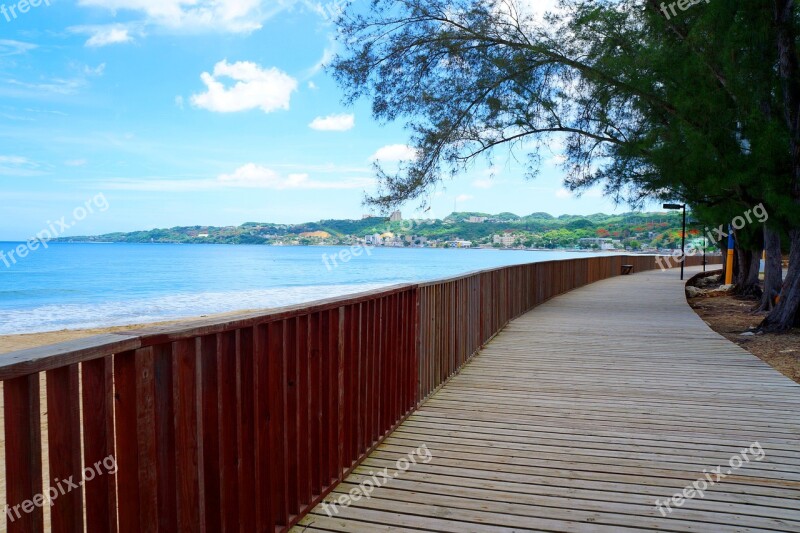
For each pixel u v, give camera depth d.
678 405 4.59
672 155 8.91
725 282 21.97
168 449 1.69
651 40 10.16
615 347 7.32
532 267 12.14
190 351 1.79
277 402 2.38
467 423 4.08
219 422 1.93
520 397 4.82
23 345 10.96
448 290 5.47
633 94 10.21
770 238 11.58
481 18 11.53
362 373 3.35
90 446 1.41
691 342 7.73
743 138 8.12
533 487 2.95
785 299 9.06
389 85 11.91
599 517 2.61
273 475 2.32
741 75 7.76
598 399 4.77
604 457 3.40
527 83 11.55
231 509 2.03
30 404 1.22
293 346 2.52
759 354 7.27
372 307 3.48
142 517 1.56
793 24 7.86
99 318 16.86
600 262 22.92
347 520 2.56
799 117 8.12
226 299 23.19
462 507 2.71
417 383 4.46
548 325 9.40
